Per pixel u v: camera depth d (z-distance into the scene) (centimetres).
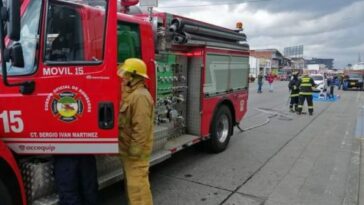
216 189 541
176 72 627
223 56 723
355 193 537
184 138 640
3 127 328
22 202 329
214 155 737
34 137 328
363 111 1597
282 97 2314
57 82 321
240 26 824
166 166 654
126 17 462
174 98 622
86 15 326
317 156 747
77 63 319
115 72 324
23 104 322
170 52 600
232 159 709
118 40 452
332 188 556
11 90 322
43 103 322
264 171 635
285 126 1127
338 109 1677
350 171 645
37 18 318
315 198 515
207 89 669
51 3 320
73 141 328
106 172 427
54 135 327
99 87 322
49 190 353
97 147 329
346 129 1088
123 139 377
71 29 326
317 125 1159
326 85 3053
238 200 500
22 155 342
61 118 324
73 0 337
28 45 319
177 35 585
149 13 551
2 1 286
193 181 574
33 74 319
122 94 379
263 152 772
